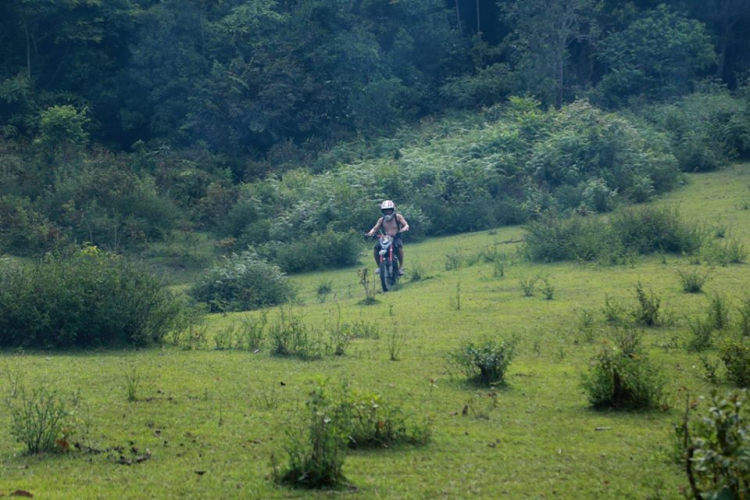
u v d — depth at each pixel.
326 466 9.59
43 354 18.89
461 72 79.31
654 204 43.56
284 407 13.30
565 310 22.78
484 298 25.89
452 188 48.66
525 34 72.62
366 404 11.44
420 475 10.01
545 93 69.19
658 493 9.18
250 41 72.00
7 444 11.22
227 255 45.47
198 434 11.80
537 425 12.29
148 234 47.47
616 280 27.39
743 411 12.11
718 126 56.72
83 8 71.25
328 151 65.38
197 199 56.25
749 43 84.06
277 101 68.12
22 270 21.06
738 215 38.47
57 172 51.22
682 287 24.98
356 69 73.12
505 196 47.28
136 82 70.94
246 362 17.41
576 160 48.62
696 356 16.72
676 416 12.63
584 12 75.12
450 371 16.11
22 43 71.06
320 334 20.20
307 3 73.00
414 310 24.55
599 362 13.98
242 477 9.91
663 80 73.06
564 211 44.16
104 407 13.30
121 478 9.89
